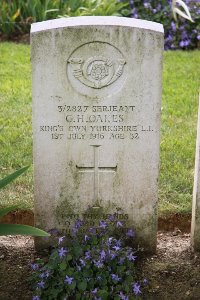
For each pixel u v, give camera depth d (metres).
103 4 8.82
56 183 4.23
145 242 4.38
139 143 4.13
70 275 3.84
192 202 4.60
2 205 4.86
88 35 3.86
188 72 7.55
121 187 4.24
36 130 4.09
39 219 4.32
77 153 4.16
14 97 6.77
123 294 3.82
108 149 4.15
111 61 3.93
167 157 5.53
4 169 5.30
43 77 3.96
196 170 4.17
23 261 4.29
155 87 3.98
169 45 8.62
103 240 4.00
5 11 8.77
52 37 3.86
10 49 8.16
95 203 4.29
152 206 4.28
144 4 8.62
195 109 6.55
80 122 4.08
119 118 4.07
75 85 3.99
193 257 4.35
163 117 6.34
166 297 3.94
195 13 8.51
